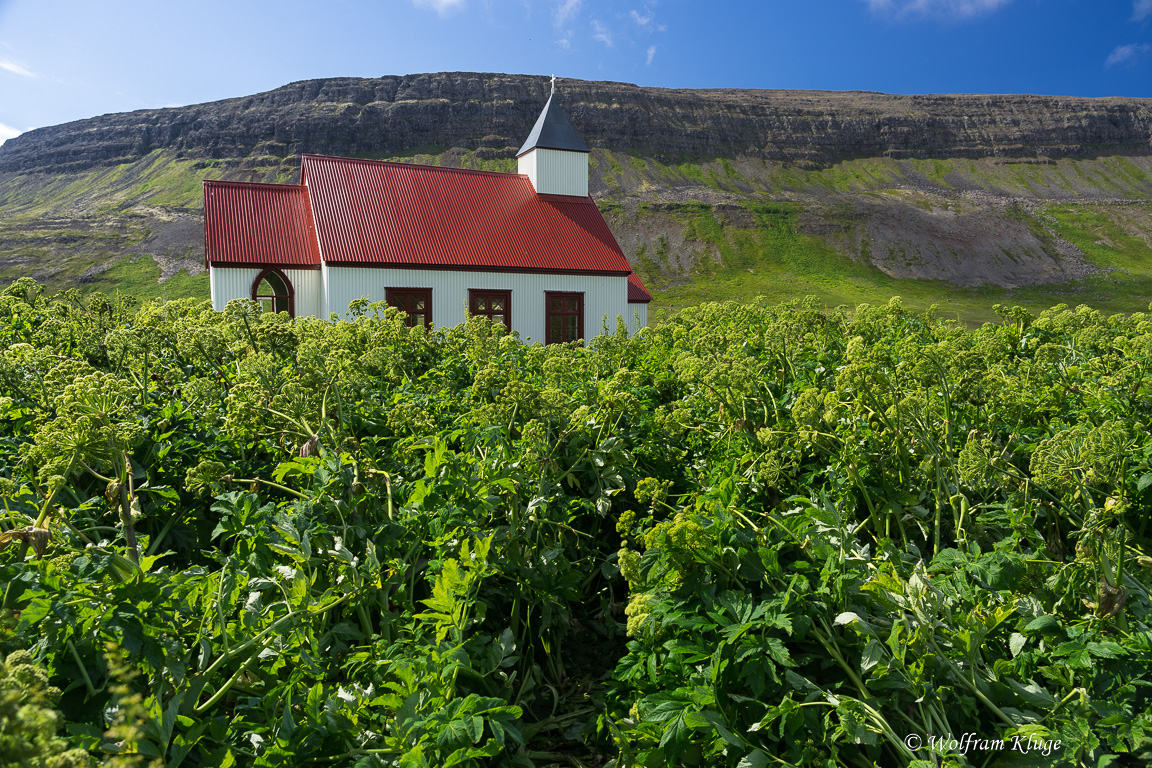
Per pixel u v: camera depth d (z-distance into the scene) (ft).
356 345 27.43
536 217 115.44
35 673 5.46
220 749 8.05
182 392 19.04
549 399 16.07
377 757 8.30
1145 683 9.15
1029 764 8.77
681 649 9.62
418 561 12.56
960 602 10.84
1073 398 18.74
